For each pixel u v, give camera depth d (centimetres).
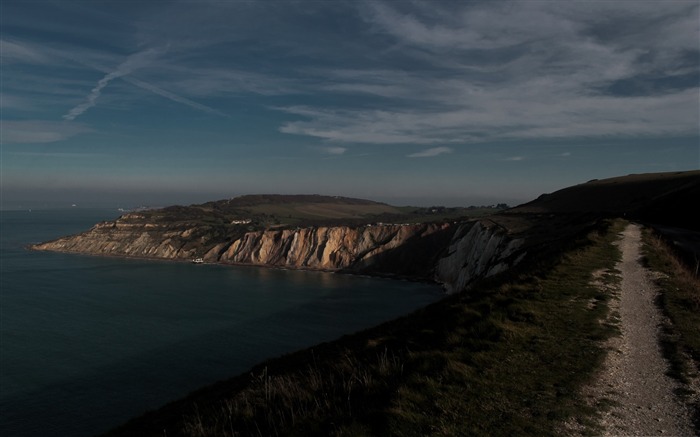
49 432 3397
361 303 8375
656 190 7906
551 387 924
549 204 9881
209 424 1019
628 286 1848
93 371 4681
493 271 6206
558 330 1271
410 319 1667
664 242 3164
